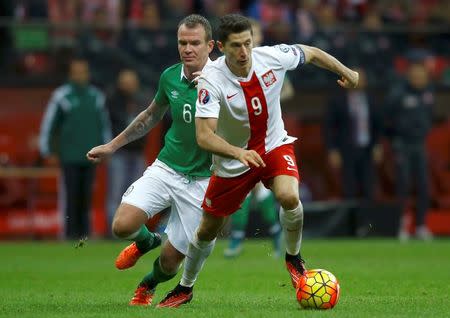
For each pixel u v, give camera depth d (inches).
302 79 3390.7
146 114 1336.1
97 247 2662.4
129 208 1277.1
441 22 3695.9
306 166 3312.0
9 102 3154.5
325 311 1171.9
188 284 1275.8
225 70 1185.4
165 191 1300.4
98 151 1323.8
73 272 1920.5
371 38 3454.7
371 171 3080.7
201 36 1278.3
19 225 3046.3
